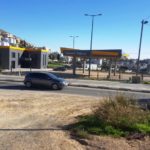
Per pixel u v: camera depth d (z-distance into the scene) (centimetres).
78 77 6062
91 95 3120
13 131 1280
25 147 1011
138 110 1499
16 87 3612
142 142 1109
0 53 8812
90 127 1290
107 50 6888
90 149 1011
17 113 1786
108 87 4044
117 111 1392
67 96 2861
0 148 993
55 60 17288
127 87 4188
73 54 7006
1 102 2205
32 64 9919
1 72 6781
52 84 3522
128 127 1272
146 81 5619
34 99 2480
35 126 1406
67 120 1576
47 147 1018
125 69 10881
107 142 1095
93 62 12862
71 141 1108
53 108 2044
